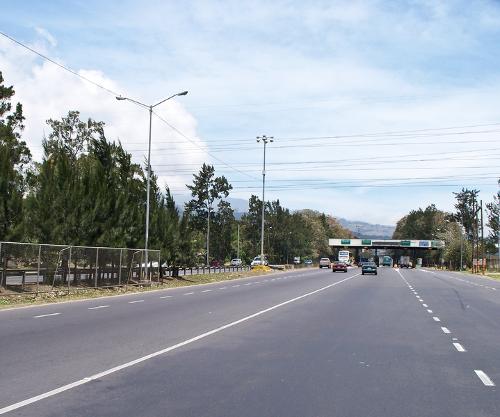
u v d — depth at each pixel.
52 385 8.21
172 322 16.23
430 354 11.39
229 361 10.28
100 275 29.55
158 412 6.88
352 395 7.88
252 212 122.06
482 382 8.82
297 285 39.31
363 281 46.56
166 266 40.69
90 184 31.53
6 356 10.45
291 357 10.80
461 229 133.88
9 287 23.17
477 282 50.41
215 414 6.82
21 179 34.31
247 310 20.28
